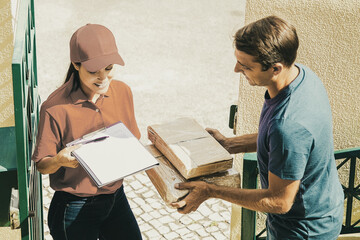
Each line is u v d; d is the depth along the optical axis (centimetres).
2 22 263
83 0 1058
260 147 230
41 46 875
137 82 781
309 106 213
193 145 267
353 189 304
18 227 251
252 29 206
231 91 772
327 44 288
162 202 539
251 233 292
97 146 260
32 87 310
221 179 260
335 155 287
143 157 262
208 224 509
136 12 1023
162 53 876
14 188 251
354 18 280
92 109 265
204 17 1020
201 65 844
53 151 260
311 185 228
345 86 296
